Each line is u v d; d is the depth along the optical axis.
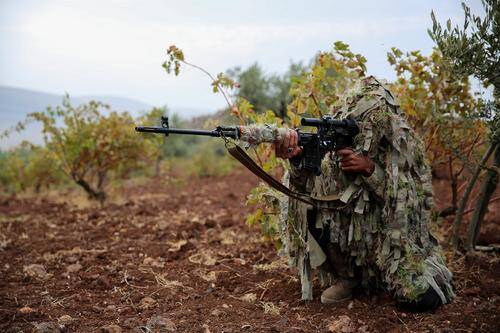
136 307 3.36
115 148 7.94
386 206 3.06
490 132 3.78
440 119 4.20
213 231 5.73
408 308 3.14
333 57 4.22
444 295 3.19
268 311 3.27
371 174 3.04
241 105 4.14
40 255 4.90
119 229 6.06
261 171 3.03
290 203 3.38
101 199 8.18
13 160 10.38
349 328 2.89
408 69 4.27
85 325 3.05
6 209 7.99
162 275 4.11
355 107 3.13
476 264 3.99
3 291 3.73
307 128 4.35
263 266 4.27
